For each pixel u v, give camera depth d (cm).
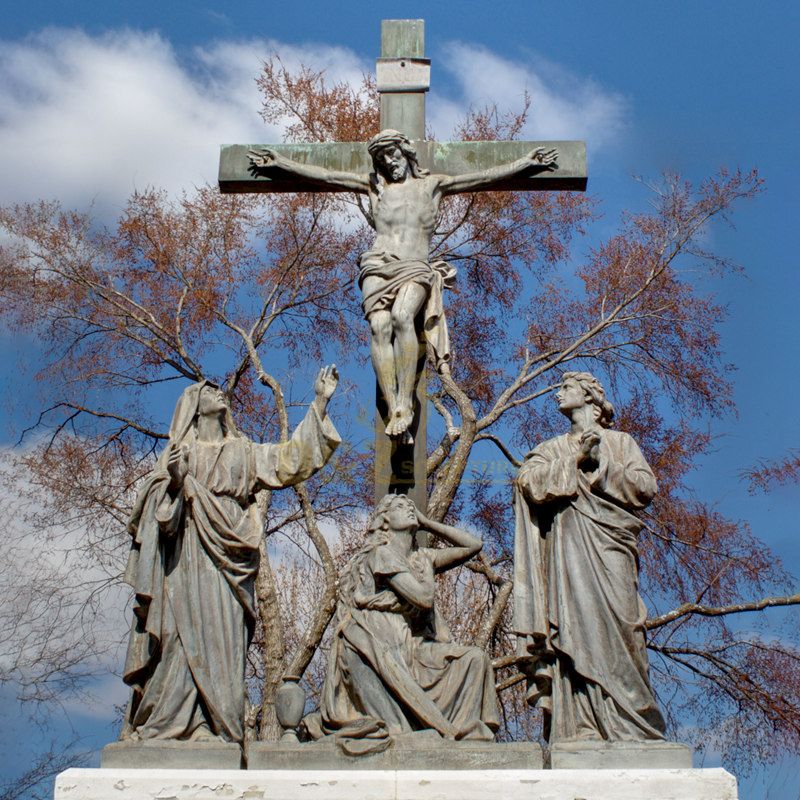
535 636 973
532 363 1686
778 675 1547
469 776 888
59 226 1634
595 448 986
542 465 997
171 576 970
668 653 1551
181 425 1013
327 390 1012
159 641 953
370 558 979
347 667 950
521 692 1552
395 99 1160
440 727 927
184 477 983
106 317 1625
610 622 961
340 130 1648
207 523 979
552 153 1146
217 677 952
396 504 997
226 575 975
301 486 1517
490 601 1566
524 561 989
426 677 947
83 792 885
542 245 1688
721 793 883
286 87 1670
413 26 1176
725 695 1550
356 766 910
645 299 1652
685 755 920
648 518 1591
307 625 1562
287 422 1526
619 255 1664
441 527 1003
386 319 1059
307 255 1661
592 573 973
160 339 1623
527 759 912
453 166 1144
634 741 934
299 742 927
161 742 924
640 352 1662
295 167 1141
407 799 881
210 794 885
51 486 1565
